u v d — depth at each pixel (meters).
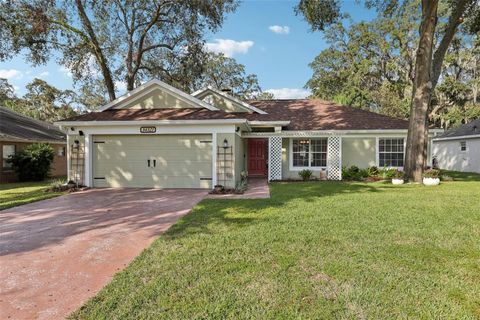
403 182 13.14
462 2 13.48
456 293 3.29
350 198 9.05
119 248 4.86
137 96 13.41
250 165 17.34
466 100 32.12
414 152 13.43
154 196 9.96
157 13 18.75
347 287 3.41
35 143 17.72
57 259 4.43
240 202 8.52
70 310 3.04
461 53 30.72
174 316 2.88
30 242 5.22
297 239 5.04
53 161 18.75
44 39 17.20
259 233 5.40
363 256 4.29
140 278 3.69
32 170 16.22
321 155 15.74
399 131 14.84
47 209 8.00
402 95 34.66
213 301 3.14
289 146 15.80
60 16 17.27
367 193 10.18
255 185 13.06
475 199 8.77
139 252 4.66
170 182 11.99
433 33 13.25
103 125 11.84
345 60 35.81
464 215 6.74
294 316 2.87
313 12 13.73
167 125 11.75
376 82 36.25
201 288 3.41
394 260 4.17
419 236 5.22
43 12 15.92
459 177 16.34
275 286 3.45
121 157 12.17
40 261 4.36
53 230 5.98
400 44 32.78
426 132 13.47
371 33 33.84
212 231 5.60
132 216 7.11
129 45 20.23
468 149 21.53
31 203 8.87
